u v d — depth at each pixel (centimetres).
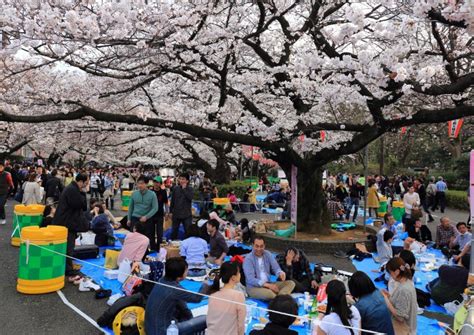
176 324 414
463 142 2839
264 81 948
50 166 2777
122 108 1191
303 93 870
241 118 991
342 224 1259
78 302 575
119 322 438
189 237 726
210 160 2633
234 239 1025
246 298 604
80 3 587
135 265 643
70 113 795
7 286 636
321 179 1087
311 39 904
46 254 605
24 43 580
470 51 753
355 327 355
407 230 1117
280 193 1912
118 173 2873
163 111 1098
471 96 854
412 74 612
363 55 595
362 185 1700
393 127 790
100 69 881
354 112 1391
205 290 588
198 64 972
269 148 955
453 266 600
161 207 891
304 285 629
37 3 563
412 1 512
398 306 437
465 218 1783
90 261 796
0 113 746
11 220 1280
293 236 1008
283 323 368
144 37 703
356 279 400
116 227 1129
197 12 680
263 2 754
